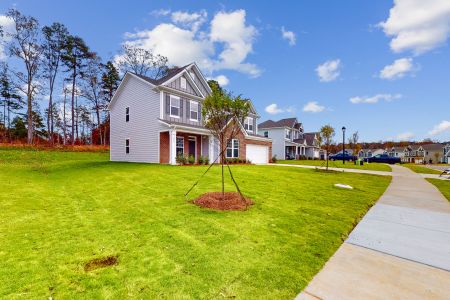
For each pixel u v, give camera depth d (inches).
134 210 221.8
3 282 105.1
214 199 254.4
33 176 436.1
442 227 189.6
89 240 153.4
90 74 1432.1
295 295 100.3
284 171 573.9
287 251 142.1
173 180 377.1
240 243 151.8
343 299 98.2
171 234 164.6
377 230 182.4
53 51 1295.5
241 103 260.4
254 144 959.6
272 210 227.9
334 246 151.3
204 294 99.6
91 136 1675.7
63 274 112.9
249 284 107.4
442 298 99.3
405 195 319.0
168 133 670.5
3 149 932.6
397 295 101.2
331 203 261.9
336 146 2420.0
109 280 108.3
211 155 748.6
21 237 156.9
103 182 367.9
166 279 110.1
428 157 2416.3
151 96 664.4
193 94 750.5
